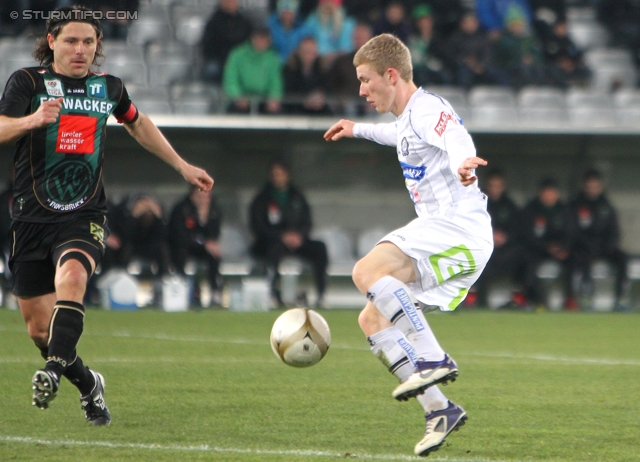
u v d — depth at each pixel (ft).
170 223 166.71
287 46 216.13
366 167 206.28
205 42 207.92
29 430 56.90
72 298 53.16
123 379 79.00
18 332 116.06
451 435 56.80
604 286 197.47
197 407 65.51
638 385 79.05
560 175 211.20
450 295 56.08
